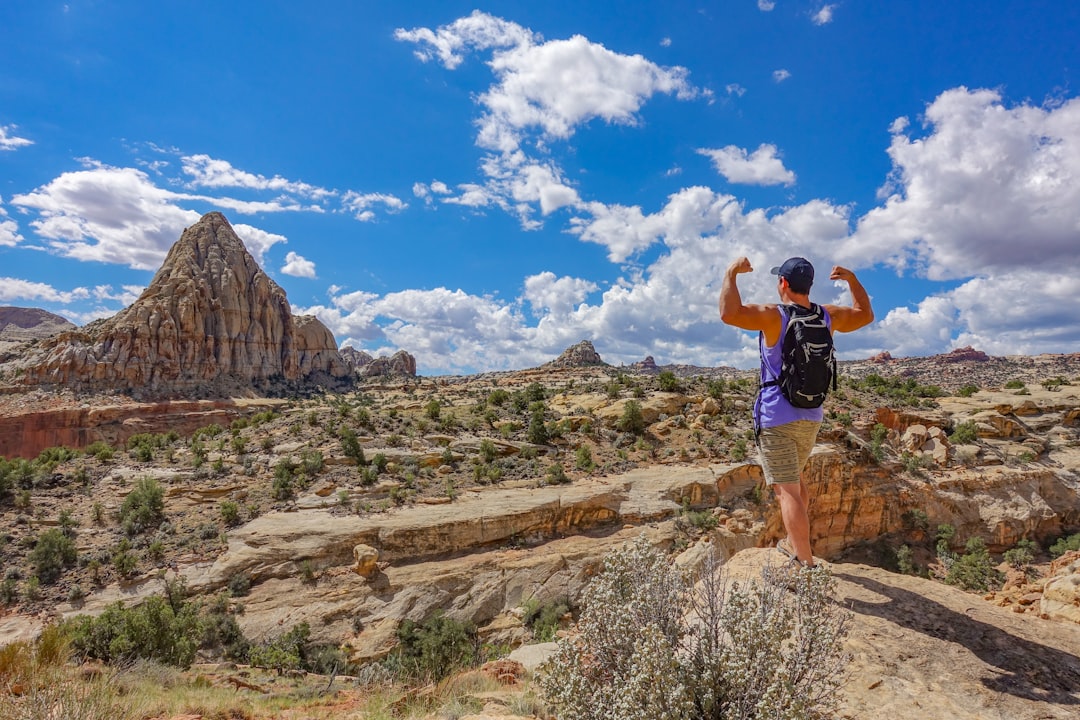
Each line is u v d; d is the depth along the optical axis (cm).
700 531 5278
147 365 15088
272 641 3891
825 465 6506
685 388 8556
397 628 4231
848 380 10731
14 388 13312
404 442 6569
